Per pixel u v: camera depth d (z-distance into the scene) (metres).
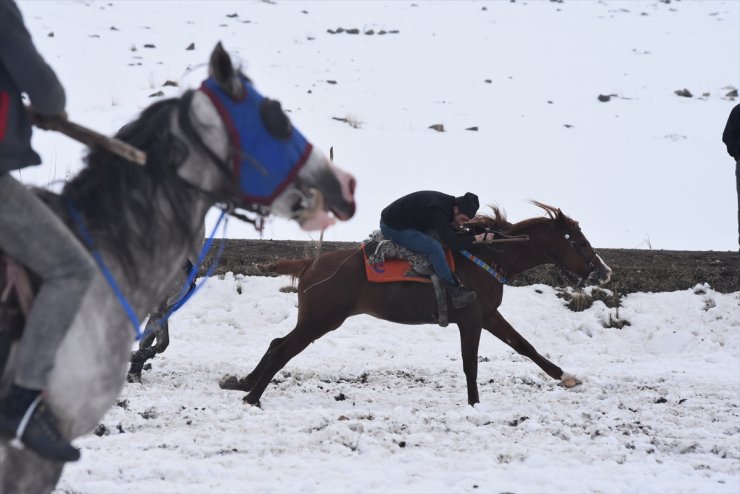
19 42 4.66
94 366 4.82
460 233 13.27
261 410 11.54
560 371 14.04
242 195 5.31
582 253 13.79
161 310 12.73
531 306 18.69
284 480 8.47
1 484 4.59
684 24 57.81
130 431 10.35
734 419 11.95
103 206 4.99
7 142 4.70
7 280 4.71
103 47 45.81
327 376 14.77
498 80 45.47
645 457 9.73
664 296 19.05
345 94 41.72
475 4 62.81
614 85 44.66
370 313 13.11
